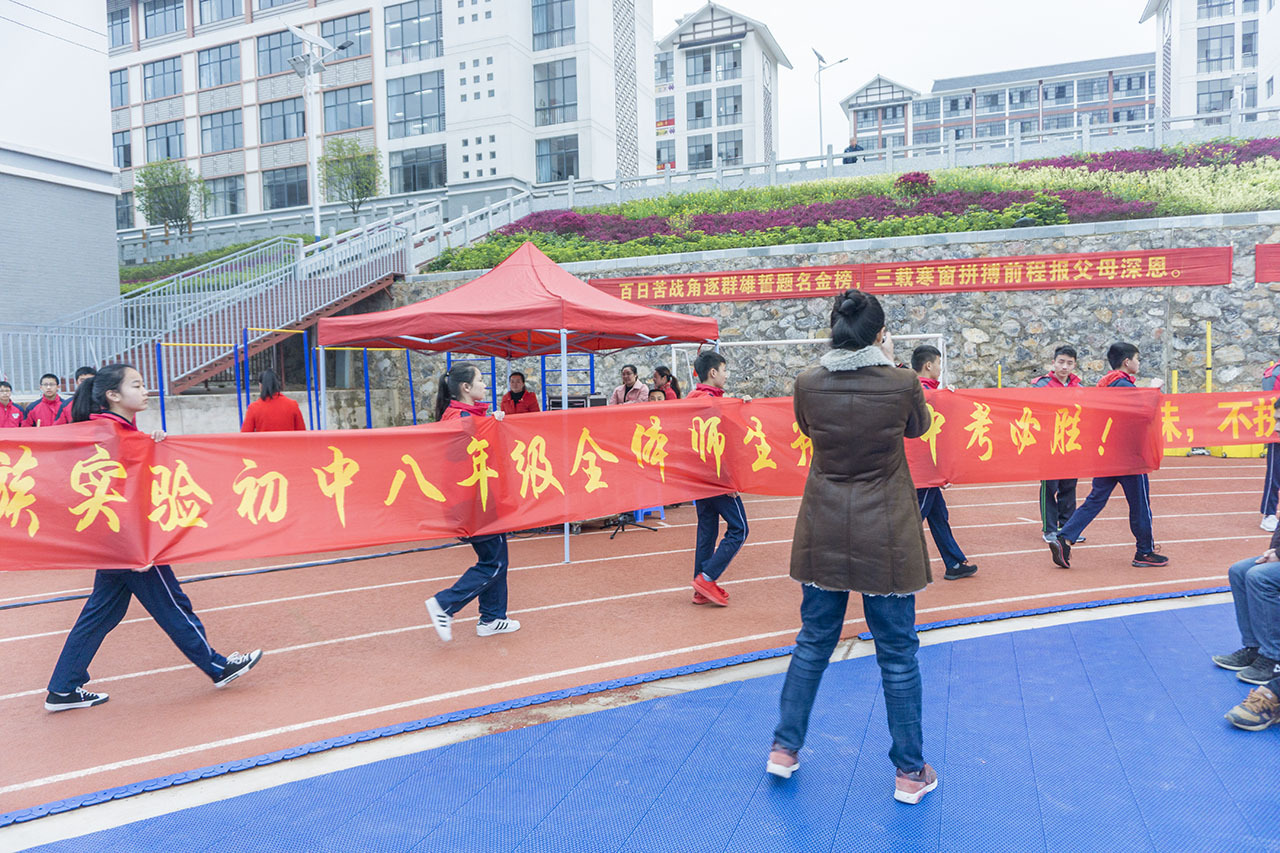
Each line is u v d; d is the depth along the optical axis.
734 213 18.56
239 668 4.31
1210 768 3.13
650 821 2.85
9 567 3.80
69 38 14.88
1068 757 3.24
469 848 2.71
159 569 4.04
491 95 31.64
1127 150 18.16
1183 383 13.85
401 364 17.73
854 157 20.94
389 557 7.64
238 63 36.84
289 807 3.01
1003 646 4.58
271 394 8.00
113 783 3.29
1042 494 6.86
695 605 5.77
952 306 14.94
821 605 3.02
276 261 16.81
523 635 5.16
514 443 5.22
